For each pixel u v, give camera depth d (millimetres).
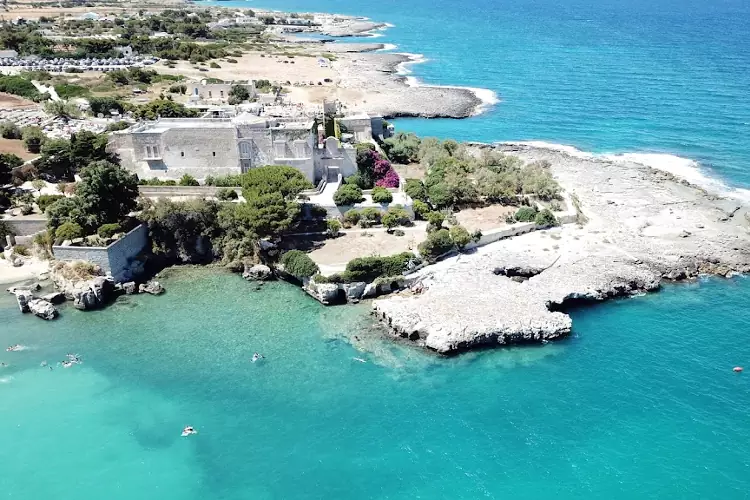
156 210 104750
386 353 82188
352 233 109500
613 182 138000
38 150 136250
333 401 74562
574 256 102312
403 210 112625
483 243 106812
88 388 76688
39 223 106188
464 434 69875
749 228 114250
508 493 62656
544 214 114375
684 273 99500
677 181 138500
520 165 142500
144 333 87000
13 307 92875
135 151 120750
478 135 180750
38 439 69062
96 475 64750
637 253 103938
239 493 62750
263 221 100188
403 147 150500
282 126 123688
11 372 79000
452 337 81250
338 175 127000
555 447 68125
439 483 63906
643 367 79438
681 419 71375
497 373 78688
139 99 190500
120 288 97188
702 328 86875
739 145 164125
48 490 62781
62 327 88500
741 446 67625
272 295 96312
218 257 106375
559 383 77062
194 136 119625
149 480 64125
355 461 66688
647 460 66250
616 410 72875
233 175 120312
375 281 93875
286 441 69188
